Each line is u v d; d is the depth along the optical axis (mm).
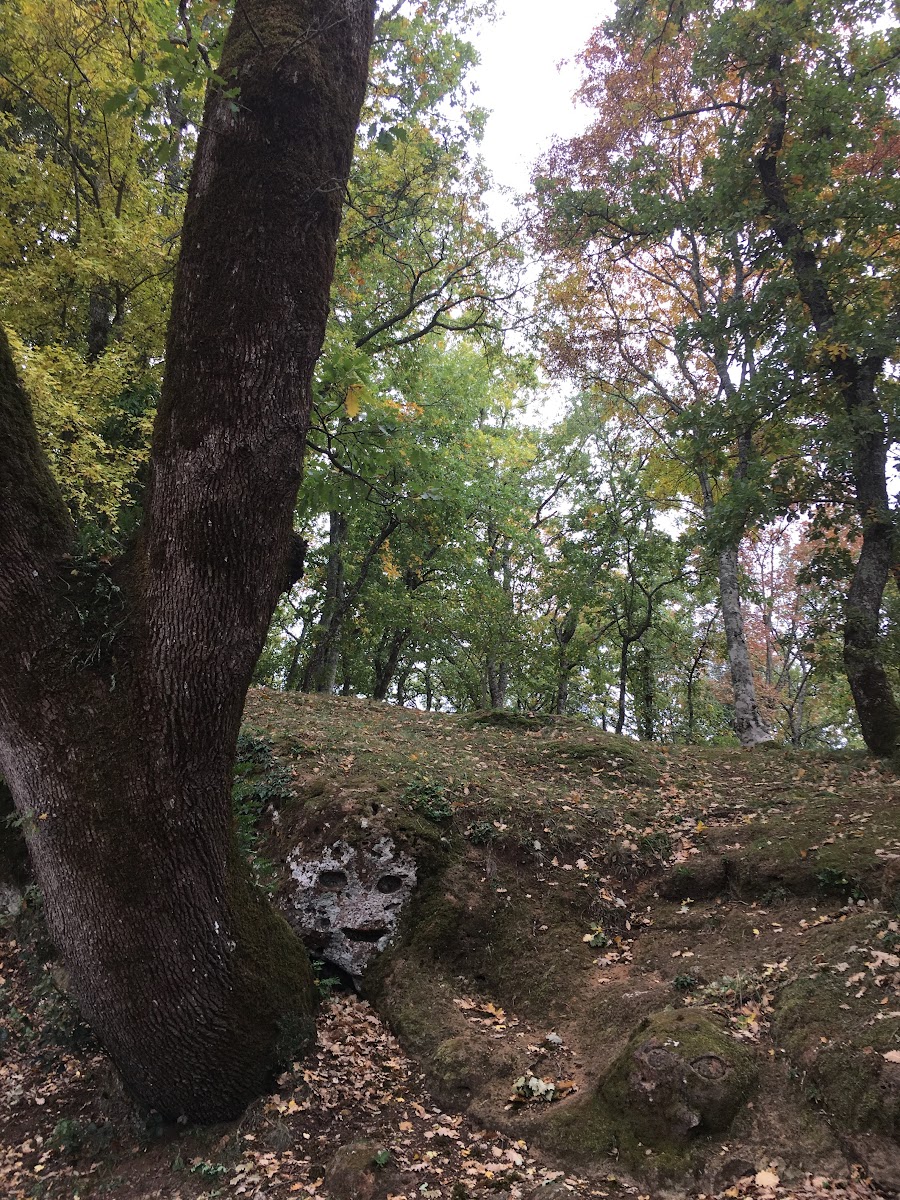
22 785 4043
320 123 4016
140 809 3957
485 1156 4180
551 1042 5141
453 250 12273
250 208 3850
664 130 15055
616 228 14344
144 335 9969
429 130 12141
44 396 6848
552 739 10234
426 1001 5590
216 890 4277
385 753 8336
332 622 18766
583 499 21312
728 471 12461
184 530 3877
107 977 4098
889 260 9867
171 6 4441
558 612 24281
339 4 4180
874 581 9953
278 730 8867
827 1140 3707
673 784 8750
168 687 3928
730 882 6398
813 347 9469
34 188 9039
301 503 5945
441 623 20922
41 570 3947
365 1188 3887
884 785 8062
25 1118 4910
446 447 17656
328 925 6172
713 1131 3920
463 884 6422
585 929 6266
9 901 6578
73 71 9344
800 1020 4355
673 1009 4785
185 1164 4305
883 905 5379
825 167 10203
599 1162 3959
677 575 18750
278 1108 4512
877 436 9977
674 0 10672
